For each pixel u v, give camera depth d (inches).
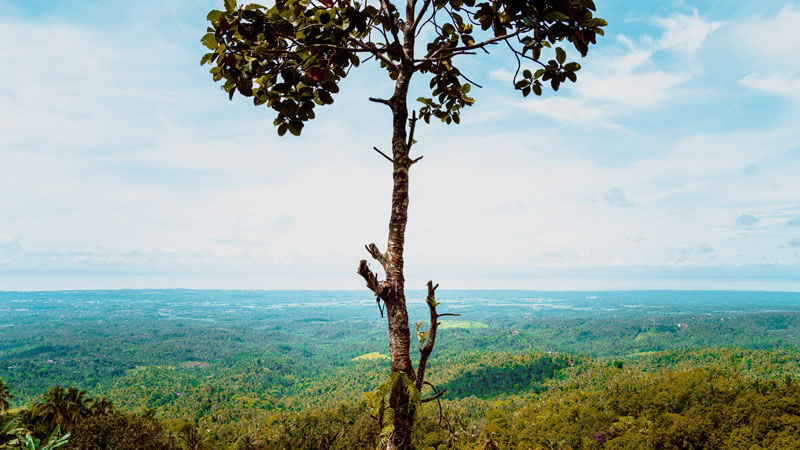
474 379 5994.1
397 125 123.3
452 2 128.0
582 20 108.3
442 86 167.9
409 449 98.1
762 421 1835.6
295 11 113.4
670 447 1936.5
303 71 122.3
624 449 2075.5
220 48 115.4
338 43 112.6
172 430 1718.8
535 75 143.6
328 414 2342.5
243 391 6166.3
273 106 122.9
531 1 108.0
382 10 123.4
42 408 1229.1
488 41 128.7
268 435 2447.1
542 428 2696.9
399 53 123.0
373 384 6077.8
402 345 107.7
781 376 4168.3
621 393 2965.1
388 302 111.6
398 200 119.6
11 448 203.5
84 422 828.6
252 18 108.9
